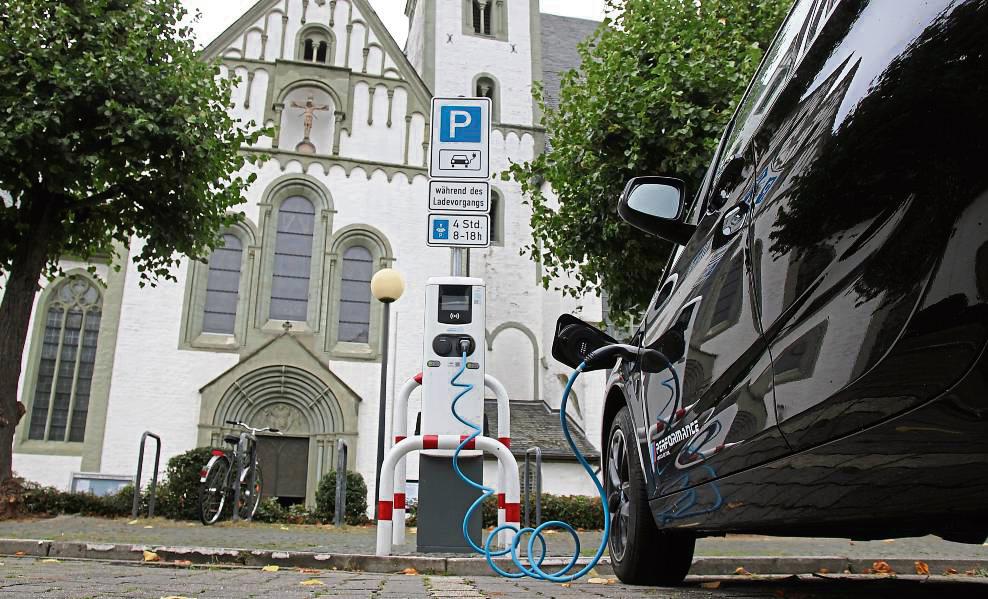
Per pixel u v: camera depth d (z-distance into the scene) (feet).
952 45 4.81
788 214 6.86
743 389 7.73
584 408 72.69
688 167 31.37
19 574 12.71
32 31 31.65
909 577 17.42
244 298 67.41
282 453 65.21
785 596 11.75
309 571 15.90
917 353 4.91
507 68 88.94
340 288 69.62
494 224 82.64
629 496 12.30
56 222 35.17
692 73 31.58
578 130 35.40
